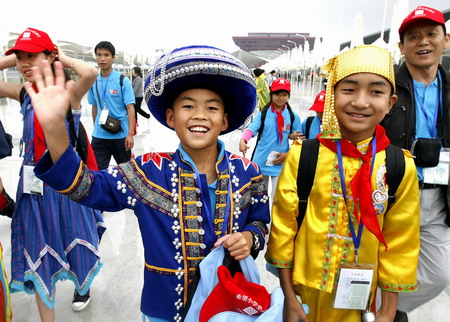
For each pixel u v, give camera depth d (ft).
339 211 4.86
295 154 5.08
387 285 4.88
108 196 4.28
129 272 9.97
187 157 4.50
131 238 12.01
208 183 4.66
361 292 4.82
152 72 4.35
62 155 3.86
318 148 4.97
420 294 7.16
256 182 4.90
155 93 4.34
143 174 4.43
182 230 4.38
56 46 6.90
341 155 4.81
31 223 6.93
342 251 4.88
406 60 7.11
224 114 4.80
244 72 4.29
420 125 6.95
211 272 4.12
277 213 5.15
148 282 4.47
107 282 9.46
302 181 4.98
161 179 4.46
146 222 4.38
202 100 4.33
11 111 40.86
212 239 4.46
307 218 4.99
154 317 4.51
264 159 12.31
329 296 5.08
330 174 4.89
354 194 4.67
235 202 4.58
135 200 4.35
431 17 6.54
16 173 17.83
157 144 26.86
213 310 3.92
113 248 11.32
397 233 4.89
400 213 4.86
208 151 4.63
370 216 4.55
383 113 4.56
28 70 6.70
